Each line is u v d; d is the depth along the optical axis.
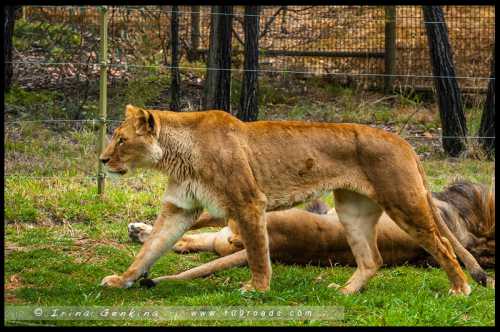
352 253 12.09
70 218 14.03
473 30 25.05
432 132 20.97
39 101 19.95
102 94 14.95
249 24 19.17
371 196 10.73
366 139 10.77
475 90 22.97
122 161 10.72
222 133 10.66
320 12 24.59
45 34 21.86
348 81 23.44
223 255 12.44
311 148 10.81
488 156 18.75
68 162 16.73
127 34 22.31
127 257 12.19
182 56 23.20
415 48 23.81
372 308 9.89
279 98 22.42
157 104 20.97
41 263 11.63
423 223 10.66
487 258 12.39
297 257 12.32
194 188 10.64
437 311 9.51
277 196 10.80
